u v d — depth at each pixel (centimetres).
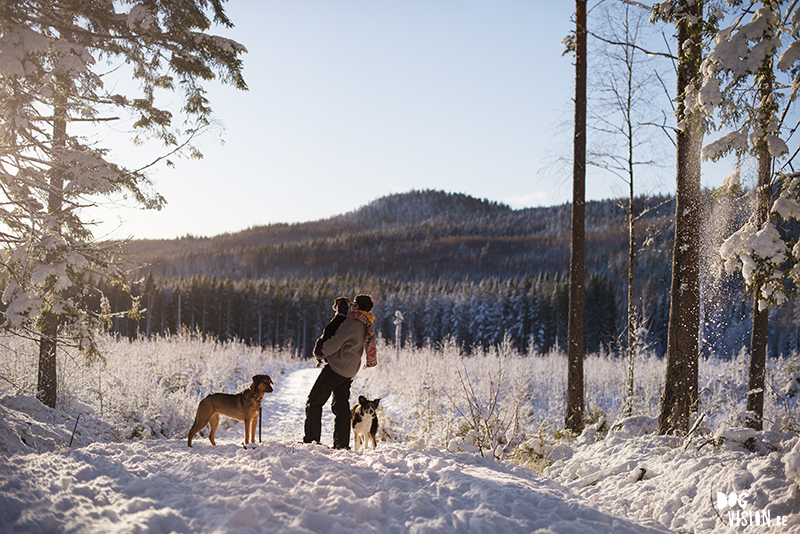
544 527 339
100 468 406
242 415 540
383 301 8050
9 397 831
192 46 813
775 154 511
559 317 5753
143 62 825
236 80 851
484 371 1625
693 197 730
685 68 741
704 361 1475
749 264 520
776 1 527
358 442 709
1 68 609
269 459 427
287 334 7469
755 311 688
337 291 8800
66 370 1067
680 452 598
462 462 558
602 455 699
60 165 709
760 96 539
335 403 582
